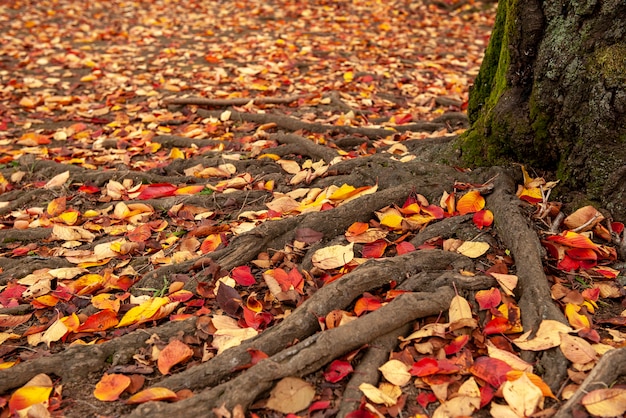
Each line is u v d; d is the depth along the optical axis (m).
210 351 2.42
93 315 2.63
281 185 3.73
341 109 5.35
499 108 3.28
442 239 2.90
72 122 5.58
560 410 1.96
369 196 3.14
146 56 7.43
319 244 2.99
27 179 4.41
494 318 2.38
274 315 2.62
